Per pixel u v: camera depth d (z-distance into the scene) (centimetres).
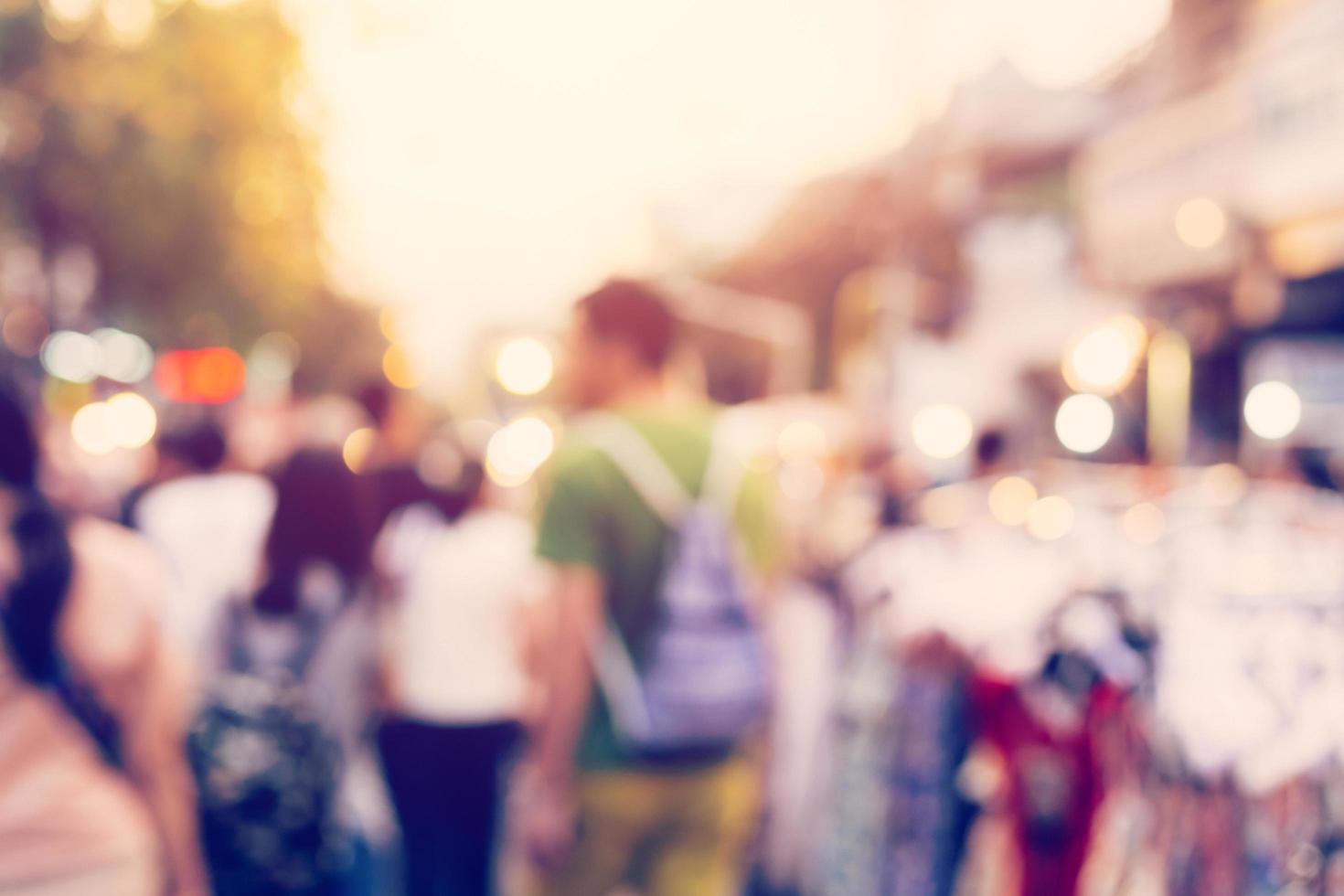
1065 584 434
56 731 230
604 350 339
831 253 2522
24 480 236
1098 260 1695
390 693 491
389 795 494
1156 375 1229
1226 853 361
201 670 367
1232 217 1244
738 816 335
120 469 1004
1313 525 382
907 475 618
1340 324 1138
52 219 1289
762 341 826
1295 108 1152
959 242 2392
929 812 507
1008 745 441
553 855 323
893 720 511
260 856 361
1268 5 1210
